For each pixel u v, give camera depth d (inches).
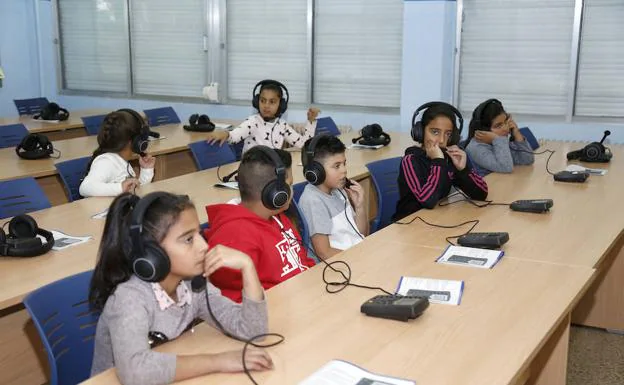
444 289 70.0
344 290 70.4
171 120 215.8
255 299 58.2
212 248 58.7
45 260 82.1
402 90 215.8
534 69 205.3
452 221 98.7
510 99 210.5
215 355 52.7
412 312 61.2
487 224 96.7
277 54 243.4
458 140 112.7
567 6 197.5
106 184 113.7
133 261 53.4
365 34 227.0
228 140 157.0
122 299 53.9
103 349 56.3
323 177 96.0
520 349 56.7
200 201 110.3
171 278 56.9
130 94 274.4
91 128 199.5
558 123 202.7
